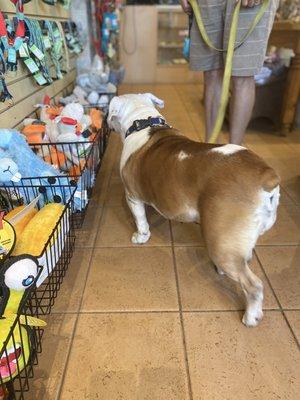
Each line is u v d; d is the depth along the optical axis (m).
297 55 2.92
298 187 2.24
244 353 1.16
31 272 1.05
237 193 1.09
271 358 1.15
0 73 1.54
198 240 1.74
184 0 2.04
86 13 3.26
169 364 1.13
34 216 1.40
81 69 3.39
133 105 1.72
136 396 1.04
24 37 1.77
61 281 1.47
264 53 1.88
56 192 1.55
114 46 4.43
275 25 2.83
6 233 1.21
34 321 1.03
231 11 1.82
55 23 2.43
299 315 1.30
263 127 3.46
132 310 1.34
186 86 5.61
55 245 1.36
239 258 1.15
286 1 3.09
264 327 1.25
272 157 2.71
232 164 1.13
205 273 1.52
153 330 1.25
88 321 1.29
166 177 1.28
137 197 1.56
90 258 1.62
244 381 1.08
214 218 1.12
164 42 5.96
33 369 1.12
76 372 1.11
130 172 1.51
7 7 1.77
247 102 2.00
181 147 1.31
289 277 1.49
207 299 1.38
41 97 2.28
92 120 2.20
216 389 1.06
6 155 1.48
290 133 3.29
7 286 1.03
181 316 1.31
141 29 5.60
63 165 1.83
